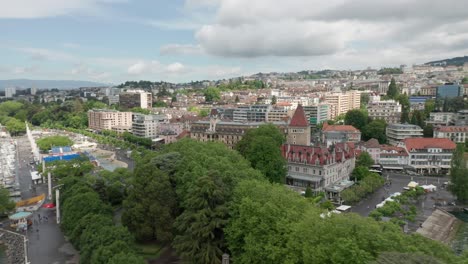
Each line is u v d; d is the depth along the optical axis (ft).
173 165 415.44
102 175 536.42
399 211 483.92
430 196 588.50
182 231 345.72
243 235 295.07
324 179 570.05
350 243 213.25
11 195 552.82
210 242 308.19
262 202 298.35
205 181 314.96
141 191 380.99
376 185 592.19
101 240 304.91
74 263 349.00
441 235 443.32
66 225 394.73
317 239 233.14
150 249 368.07
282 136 649.61
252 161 556.10
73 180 505.25
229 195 324.80
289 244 247.91
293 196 315.99
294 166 604.49
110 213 410.72
